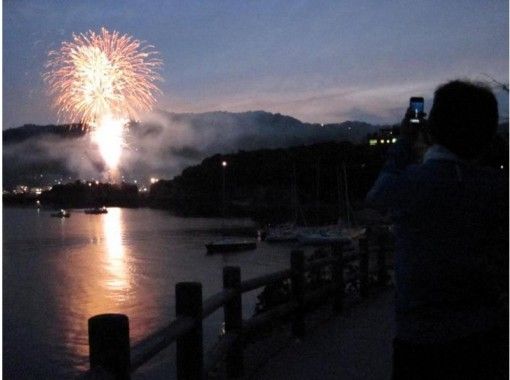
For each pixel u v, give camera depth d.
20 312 35.34
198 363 4.22
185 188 166.62
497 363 2.26
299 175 105.25
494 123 2.38
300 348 6.44
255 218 118.62
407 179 2.35
